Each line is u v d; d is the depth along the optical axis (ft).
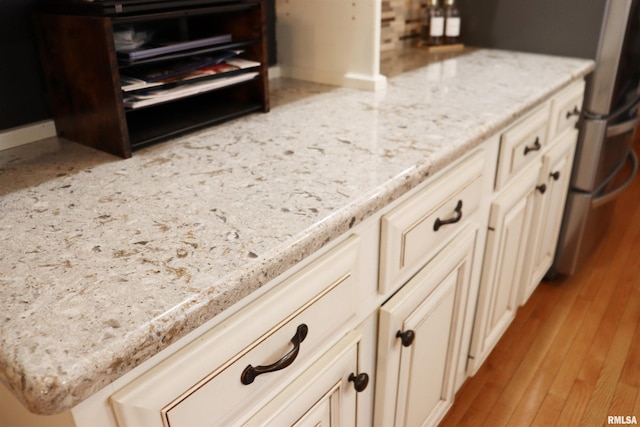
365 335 2.75
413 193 2.79
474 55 5.50
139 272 1.77
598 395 4.89
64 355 1.41
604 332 5.70
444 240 3.26
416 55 5.59
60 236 2.01
